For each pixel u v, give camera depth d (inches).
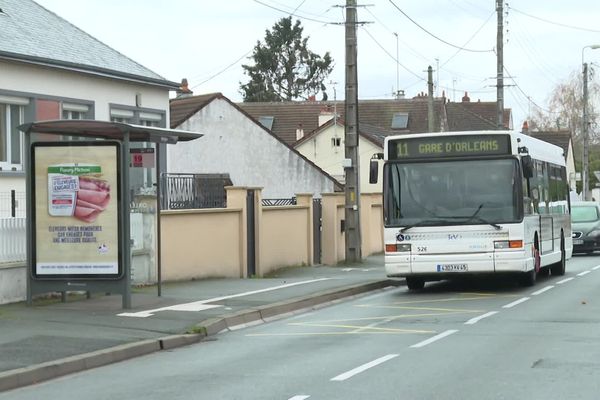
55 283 702.5
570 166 3774.6
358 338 592.7
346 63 1257.4
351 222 1283.2
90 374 479.8
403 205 863.7
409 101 3270.2
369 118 3235.7
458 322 661.3
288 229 1212.5
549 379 431.2
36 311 681.0
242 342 591.5
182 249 969.5
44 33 1114.7
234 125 2164.1
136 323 628.7
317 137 2883.9
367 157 2773.1
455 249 848.3
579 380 427.5
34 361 483.8
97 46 1208.2
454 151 860.6
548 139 3791.8
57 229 700.7
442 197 858.1
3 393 431.5
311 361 500.7
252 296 810.2
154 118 1264.8
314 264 1300.4
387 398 393.4
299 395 403.9
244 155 2171.5
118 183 693.3
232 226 1058.7
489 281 1039.0
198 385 435.5
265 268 1133.7
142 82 1202.6
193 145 2105.1
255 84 4247.0
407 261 857.5
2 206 933.8
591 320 658.2
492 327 628.1
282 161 2172.7
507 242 842.2
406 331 619.8
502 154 853.8
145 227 901.2
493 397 392.5
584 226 1568.7
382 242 1584.6
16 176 978.7
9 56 950.4
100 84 1131.9
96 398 412.2
